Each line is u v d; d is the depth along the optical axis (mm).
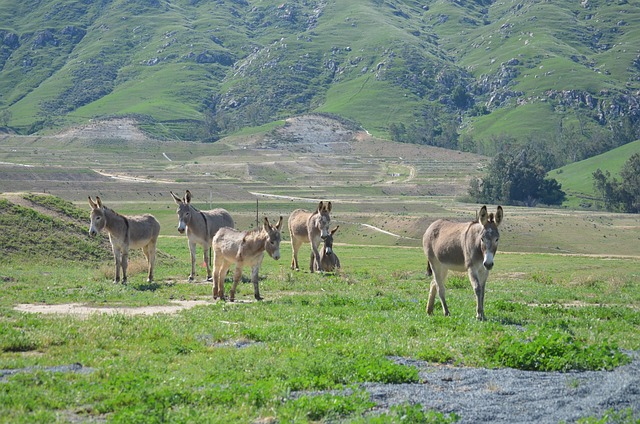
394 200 133875
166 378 11906
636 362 13656
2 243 34906
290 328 16359
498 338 14750
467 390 11727
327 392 11328
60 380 11672
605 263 44719
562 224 95875
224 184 145125
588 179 177000
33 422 9664
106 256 37438
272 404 10672
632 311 21094
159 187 128875
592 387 11711
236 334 15875
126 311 19938
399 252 53562
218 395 10914
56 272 31047
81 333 15500
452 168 187250
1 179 122750
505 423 9992
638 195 145250
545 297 25078
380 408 10633
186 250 49156
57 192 119375
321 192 145000
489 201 149625
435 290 19453
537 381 12219
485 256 17594
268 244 21688
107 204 107625
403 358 13945
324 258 33156
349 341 15086
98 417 10234
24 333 15172
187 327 16625
